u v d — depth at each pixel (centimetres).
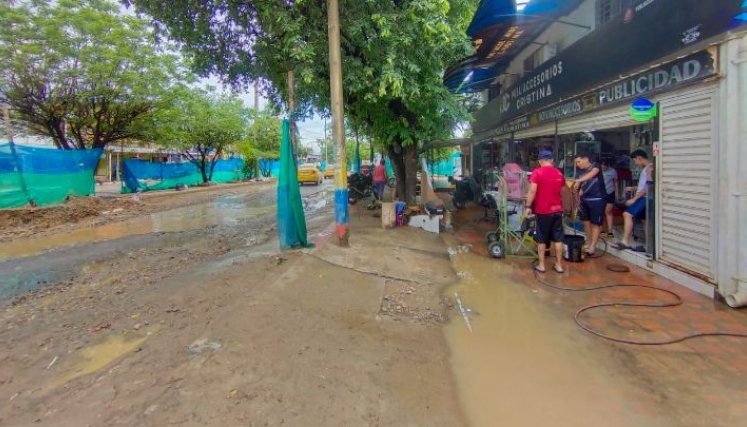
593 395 312
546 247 694
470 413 291
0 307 524
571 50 820
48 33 1411
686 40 508
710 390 312
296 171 707
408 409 294
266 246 820
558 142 948
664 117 566
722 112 465
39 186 1353
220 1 712
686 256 539
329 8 666
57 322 464
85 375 341
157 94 1719
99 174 3097
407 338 410
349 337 400
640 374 338
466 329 436
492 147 1695
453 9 958
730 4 443
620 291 532
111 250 845
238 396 296
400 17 699
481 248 813
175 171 2436
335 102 682
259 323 410
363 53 773
